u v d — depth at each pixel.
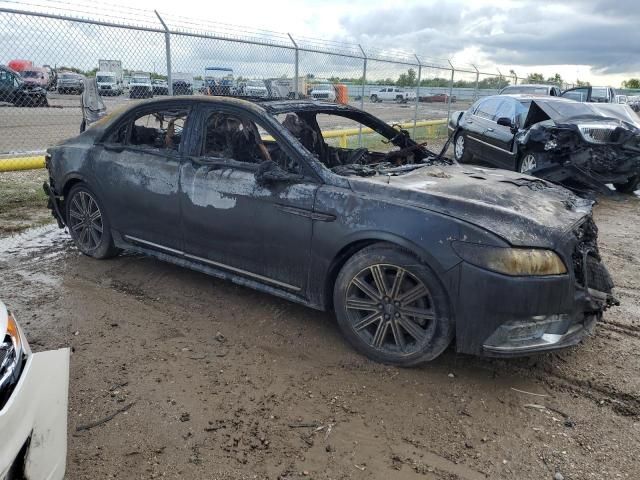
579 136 7.97
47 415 2.03
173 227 4.26
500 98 10.74
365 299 3.39
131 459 2.51
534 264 2.93
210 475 2.42
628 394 3.12
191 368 3.29
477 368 3.38
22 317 3.86
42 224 6.20
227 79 9.34
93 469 2.43
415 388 3.15
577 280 3.20
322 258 3.48
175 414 2.84
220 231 3.95
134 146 4.54
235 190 3.82
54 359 2.23
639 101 30.73
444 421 2.86
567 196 3.86
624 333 3.91
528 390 3.16
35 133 10.65
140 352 3.45
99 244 4.94
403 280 3.22
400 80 16.33
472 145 11.09
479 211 3.10
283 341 3.65
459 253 2.99
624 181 8.33
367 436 2.72
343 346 3.60
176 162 4.19
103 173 4.64
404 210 3.18
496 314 2.96
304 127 4.65
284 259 3.67
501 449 2.66
